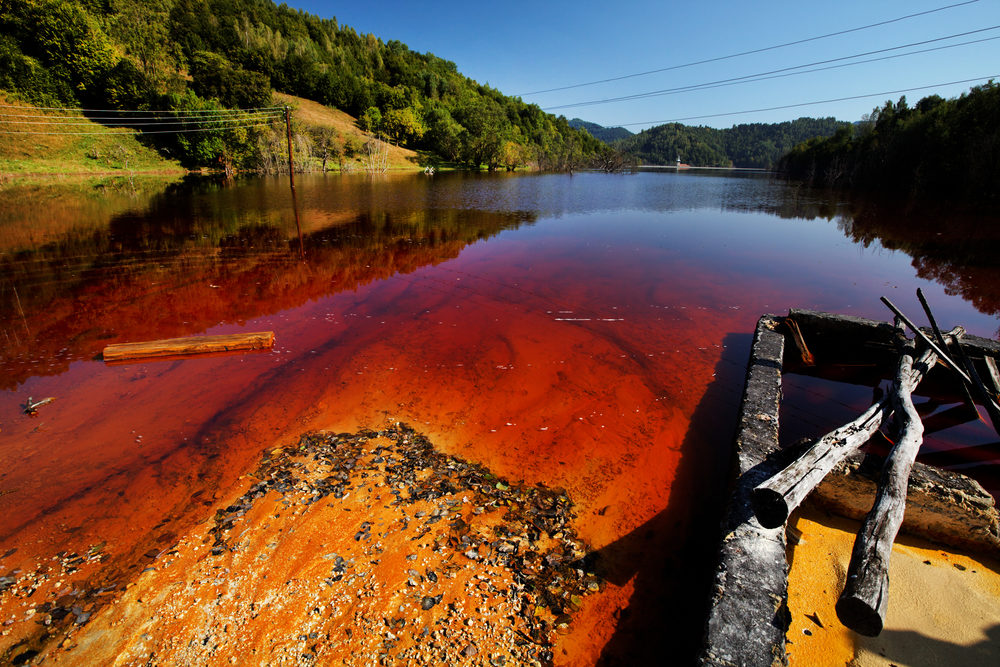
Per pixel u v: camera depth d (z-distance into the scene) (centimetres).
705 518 392
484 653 279
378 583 324
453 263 1277
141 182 3150
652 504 410
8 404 557
